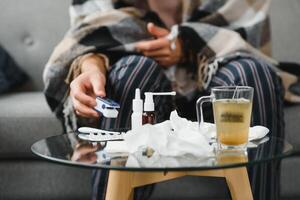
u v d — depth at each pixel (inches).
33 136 57.9
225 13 63.2
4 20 76.2
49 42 76.3
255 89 47.7
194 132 34.1
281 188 59.6
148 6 63.7
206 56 58.0
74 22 62.6
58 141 38.4
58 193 59.7
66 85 54.1
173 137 33.3
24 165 59.2
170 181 59.3
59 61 54.7
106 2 62.8
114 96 47.9
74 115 52.4
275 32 76.0
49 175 59.4
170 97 48.5
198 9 64.1
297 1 76.9
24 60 75.7
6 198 59.6
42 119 57.9
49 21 76.6
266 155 32.3
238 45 57.6
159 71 49.8
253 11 64.1
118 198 37.7
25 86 75.6
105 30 58.3
